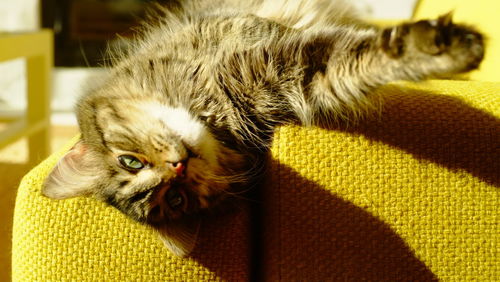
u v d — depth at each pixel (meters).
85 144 0.55
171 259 0.44
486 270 0.44
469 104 0.45
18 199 0.45
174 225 0.50
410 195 0.44
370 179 0.44
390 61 0.45
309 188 0.44
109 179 0.52
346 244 0.44
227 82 0.52
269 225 0.45
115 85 0.56
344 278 0.44
